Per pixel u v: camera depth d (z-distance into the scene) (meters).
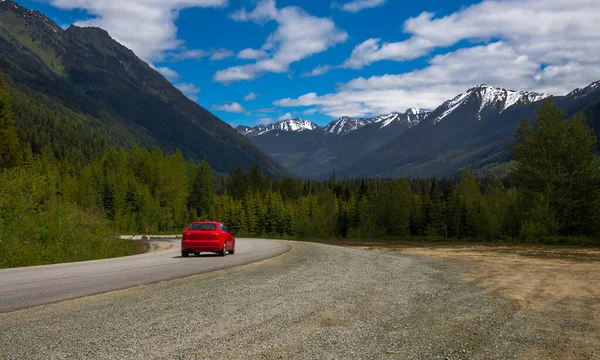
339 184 153.00
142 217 86.50
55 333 5.66
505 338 5.87
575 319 7.07
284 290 9.48
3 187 23.52
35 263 18.70
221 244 20.25
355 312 7.31
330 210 77.62
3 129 49.34
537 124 34.91
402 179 80.19
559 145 33.66
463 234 67.38
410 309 7.70
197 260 17.89
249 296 8.67
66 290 9.27
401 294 9.27
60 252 21.33
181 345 5.18
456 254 21.72
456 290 9.96
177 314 6.91
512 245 29.83
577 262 16.62
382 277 12.12
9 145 49.06
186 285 10.19
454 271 13.91
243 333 5.79
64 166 132.00
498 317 7.17
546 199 33.62
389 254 22.22
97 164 113.69
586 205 32.06
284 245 30.94
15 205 22.16
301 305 7.78
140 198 86.69
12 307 7.38
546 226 32.66
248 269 13.95
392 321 6.73
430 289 10.06
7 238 19.14
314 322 6.51
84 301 8.02
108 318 6.58
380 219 63.47
